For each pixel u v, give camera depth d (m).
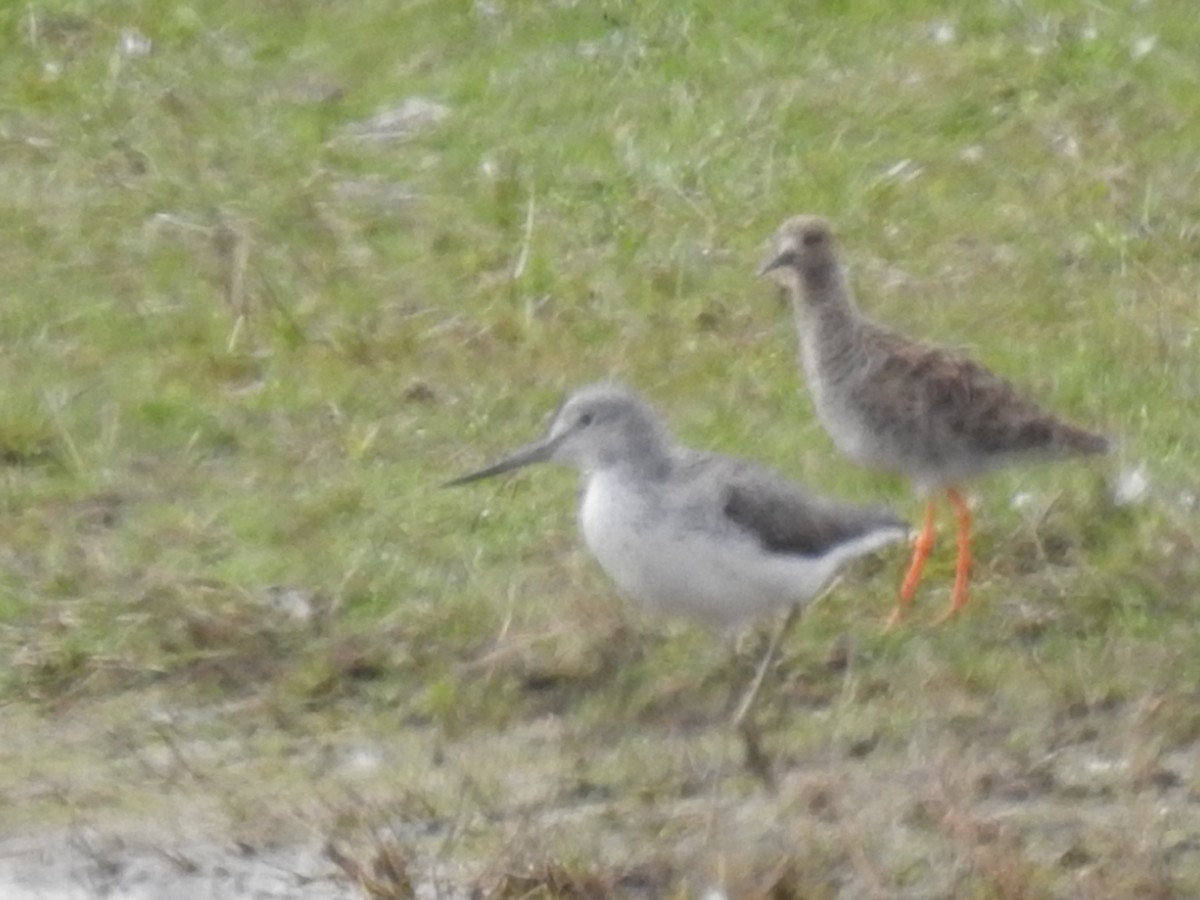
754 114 19.11
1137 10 20.66
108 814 12.09
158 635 13.26
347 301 16.75
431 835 11.81
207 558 13.99
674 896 11.27
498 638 13.15
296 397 15.55
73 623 13.37
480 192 18.14
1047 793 11.92
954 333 16.17
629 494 12.36
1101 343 15.94
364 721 12.73
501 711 12.70
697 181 18.22
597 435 12.45
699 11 20.72
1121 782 11.98
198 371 15.84
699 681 12.82
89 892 11.55
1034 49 19.94
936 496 14.09
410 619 13.34
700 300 16.62
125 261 17.25
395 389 15.66
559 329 16.28
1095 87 19.48
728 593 12.34
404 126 19.20
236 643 13.20
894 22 20.58
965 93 19.38
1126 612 13.28
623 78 19.77
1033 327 16.23
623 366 15.83
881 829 11.61
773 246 15.04
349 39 20.56
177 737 12.64
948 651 13.06
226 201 18.03
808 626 13.25
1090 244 17.23
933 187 18.14
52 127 19.17
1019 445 13.35
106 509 14.49
